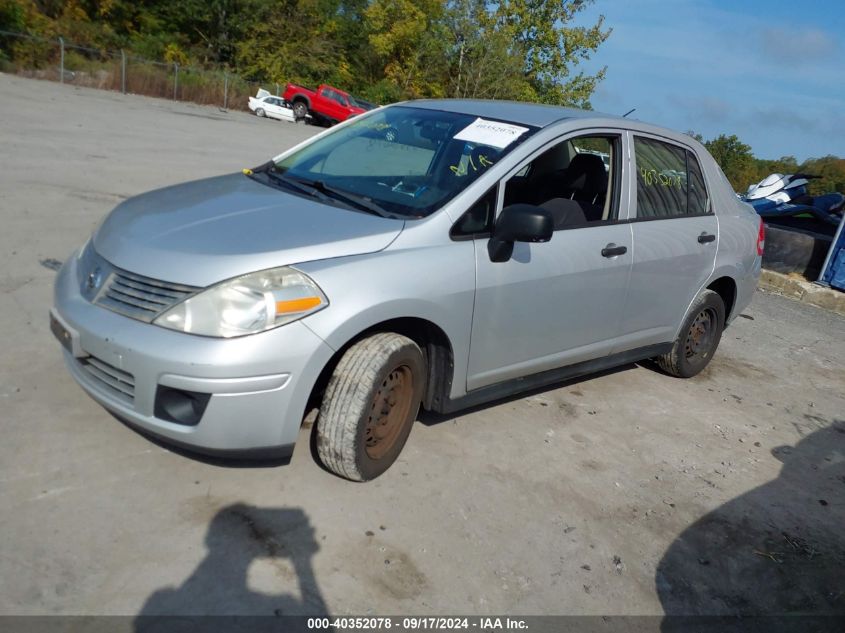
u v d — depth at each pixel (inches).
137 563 108.1
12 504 116.0
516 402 184.4
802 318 336.5
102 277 123.3
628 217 178.1
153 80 1279.5
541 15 1435.8
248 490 128.9
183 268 116.2
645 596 122.3
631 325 187.0
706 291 212.2
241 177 163.5
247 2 1738.4
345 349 129.1
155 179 389.1
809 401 228.2
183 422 115.4
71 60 1235.9
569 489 149.0
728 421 200.2
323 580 111.0
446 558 120.9
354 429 125.7
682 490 158.2
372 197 147.3
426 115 174.1
